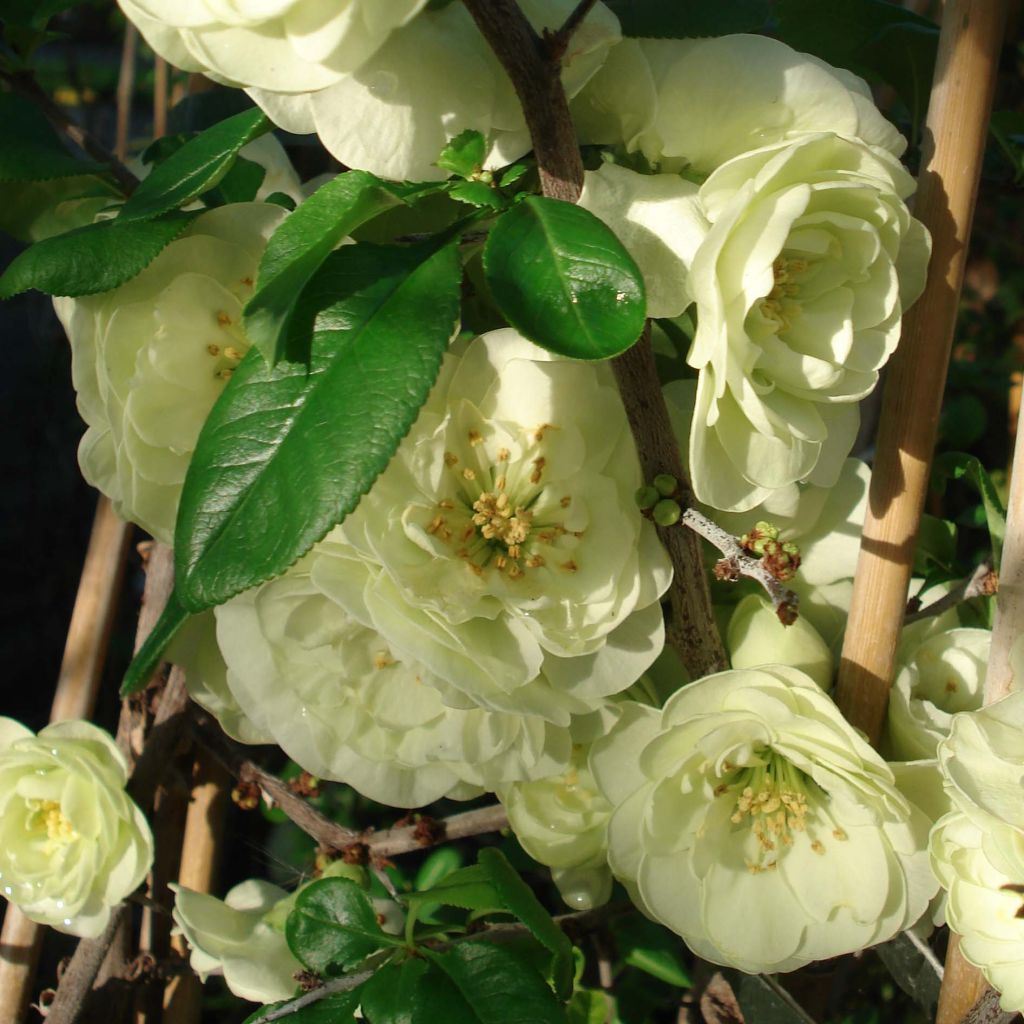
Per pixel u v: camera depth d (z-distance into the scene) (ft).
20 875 0.91
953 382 1.87
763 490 0.72
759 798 0.79
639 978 1.24
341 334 0.66
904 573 0.79
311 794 1.06
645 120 0.73
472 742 0.78
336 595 0.72
